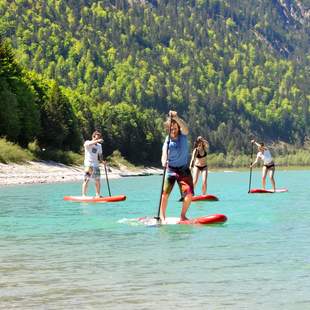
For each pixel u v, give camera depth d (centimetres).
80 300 753
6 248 1153
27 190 3362
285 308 715
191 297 766
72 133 10000
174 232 1377
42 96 9938
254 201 2408
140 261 1007
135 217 1730
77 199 2416
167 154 1577
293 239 1257
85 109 13238
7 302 744
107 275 898
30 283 847
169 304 733
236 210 1966
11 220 1658
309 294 781
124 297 767
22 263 997
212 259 1023
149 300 752
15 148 6388
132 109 14825
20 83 8738
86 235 1339
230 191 3272
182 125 1580
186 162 1583
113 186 4166
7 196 2766
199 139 2567
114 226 1505
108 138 13662
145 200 2464
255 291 797
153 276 889
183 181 1584
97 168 2509
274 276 888
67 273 913
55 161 7362
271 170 3158
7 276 893
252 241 1227
